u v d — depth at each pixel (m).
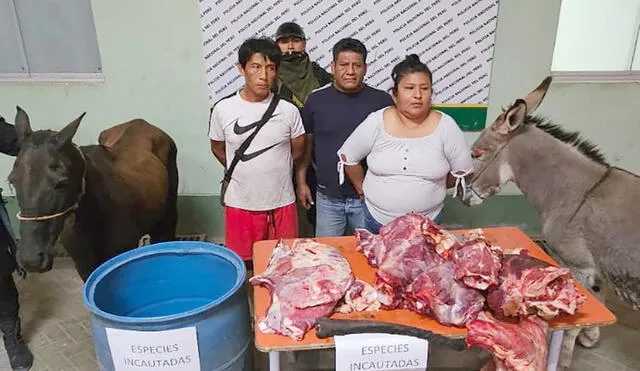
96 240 2.19
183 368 1.64
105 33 3.15
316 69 3.12
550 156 2.22
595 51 3.46
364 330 1.54
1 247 2.27
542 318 1.57
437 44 3.19
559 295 1.52
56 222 1.97
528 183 2.30
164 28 3.14
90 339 2.67
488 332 1.49
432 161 2.05
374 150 2.13
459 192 2.31
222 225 3.57
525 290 1.52
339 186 2.50
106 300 1.87
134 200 2.38
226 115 2.30
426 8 3.11
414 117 2.00
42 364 2.50
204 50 3.18
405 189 2.09
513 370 1.48
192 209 3.55
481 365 2.47
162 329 1.57
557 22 3.17
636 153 3.52
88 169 2.15
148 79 3.26
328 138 2.44
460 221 3.55
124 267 1.94
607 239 2.05
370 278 1.78
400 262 1.67
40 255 1.94
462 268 1.57
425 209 2.14
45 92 3.27
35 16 3.24
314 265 1.74
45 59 3.33
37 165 1.90
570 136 2.22
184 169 3.47
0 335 2.67
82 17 3.25
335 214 2.58
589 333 2.55
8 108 3.31
